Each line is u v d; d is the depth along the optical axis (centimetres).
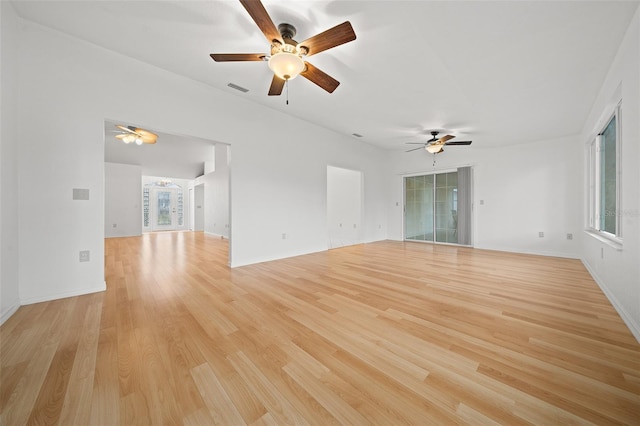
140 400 121
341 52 262
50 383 132
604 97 291
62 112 253
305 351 163
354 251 540
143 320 207
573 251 476
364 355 159
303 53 220
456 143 477
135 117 295
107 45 270
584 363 150
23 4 216
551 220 502
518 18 205
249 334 185
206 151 839
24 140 235
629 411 113
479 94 340
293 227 481
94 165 271
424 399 122
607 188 333
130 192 859
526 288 290
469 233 600
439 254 507
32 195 239
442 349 166
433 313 221
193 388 129
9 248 216
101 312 222
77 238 263
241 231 403
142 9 218
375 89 342
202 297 262
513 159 548
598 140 368
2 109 207
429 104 383
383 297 262
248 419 110
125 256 486
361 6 204
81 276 267
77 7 218
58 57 250
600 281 302
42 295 245
